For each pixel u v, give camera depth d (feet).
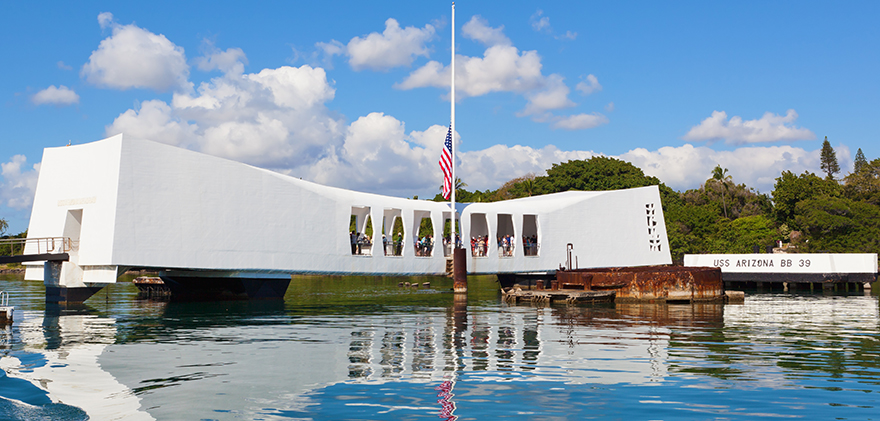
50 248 103.91
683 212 276.21
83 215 98.89
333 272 114.32
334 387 37.14
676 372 41.16
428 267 127.03
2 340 58.08
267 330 65.31
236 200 104.17
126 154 94.07
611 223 154.61
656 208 164.04
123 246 92.38
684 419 30.12
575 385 37.40
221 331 64.54
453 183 123.24
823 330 63.87
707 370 41.81
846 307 93.97
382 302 104.99
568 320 74.38
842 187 275.59
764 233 270.87
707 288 106.32
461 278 122.72
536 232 160.56
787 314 82.23
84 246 97.60
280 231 108.47
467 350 50.93
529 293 107.45
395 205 124.47
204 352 50.39
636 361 45.39
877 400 33.60
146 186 95.40
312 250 111.86
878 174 269.64
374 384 37.93
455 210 132.26
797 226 274.77
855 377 39.40
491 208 135.85
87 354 49.62
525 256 138.62
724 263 157.89
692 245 247.29
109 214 93.40
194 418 30.58
